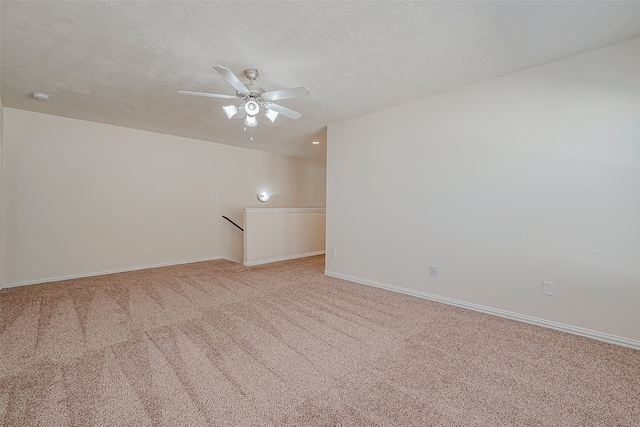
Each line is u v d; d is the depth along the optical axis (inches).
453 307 122.9
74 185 167.6
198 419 58.1
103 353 83.2
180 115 157.6
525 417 59.3
